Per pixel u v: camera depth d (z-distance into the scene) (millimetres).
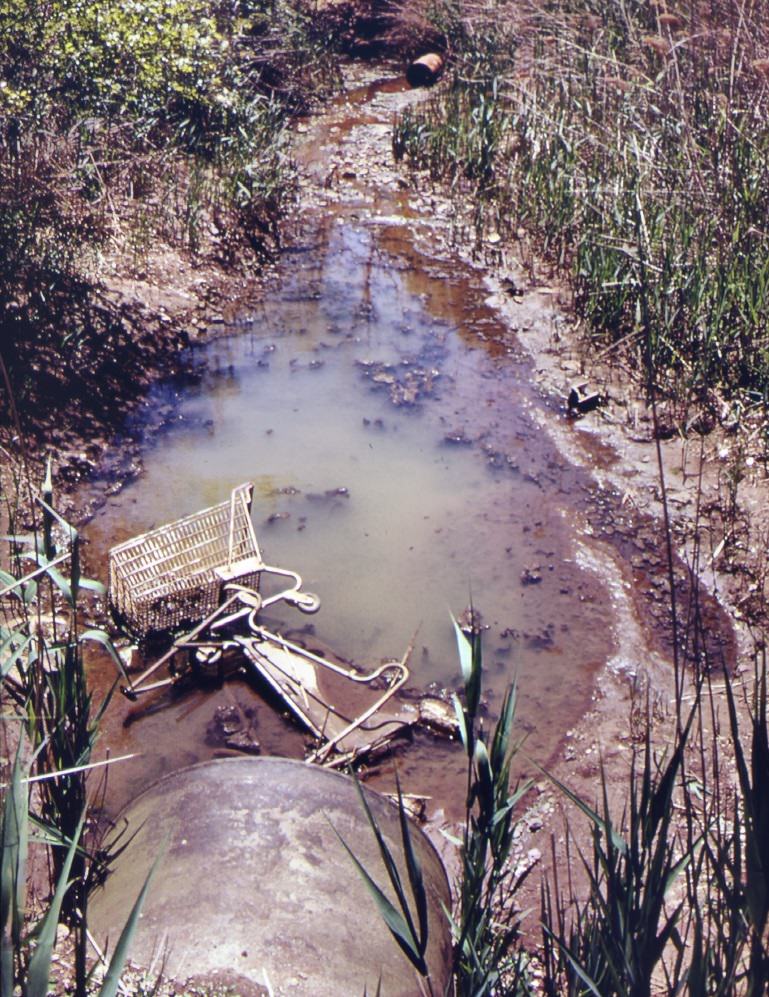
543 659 6398
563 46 14305
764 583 6895
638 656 6434
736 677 6242
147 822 4102
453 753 5781
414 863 2959
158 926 3648
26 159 9703
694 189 9742
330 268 11148
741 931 2762
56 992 3547
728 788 5324
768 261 8938
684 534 7367
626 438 8383
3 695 4770
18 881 2572
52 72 10758
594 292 9914
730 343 8844
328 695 6027
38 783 4383
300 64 16734
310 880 3766
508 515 7594
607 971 3086
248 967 3488
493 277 10961
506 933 4090
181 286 10242
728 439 8211
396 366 9398
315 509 7582
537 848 5191
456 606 6773
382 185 13195
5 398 7969
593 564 7152
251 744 5727
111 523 7266
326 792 4125
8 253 9070
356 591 6848
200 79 12539
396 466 8086
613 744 5816
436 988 3713
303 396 8930
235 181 11750
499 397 8961
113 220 10359
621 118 11594
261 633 6133
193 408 8664
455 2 17734
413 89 17016
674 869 2945
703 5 12555
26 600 4238
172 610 6227
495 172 12992
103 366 8812
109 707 5895
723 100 10758
